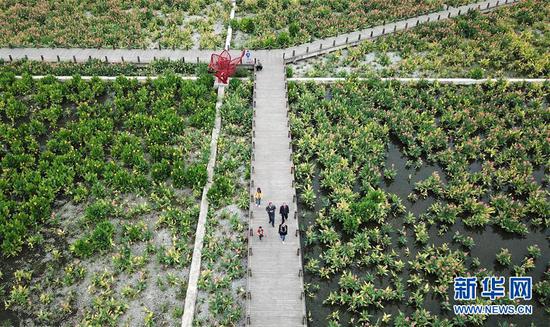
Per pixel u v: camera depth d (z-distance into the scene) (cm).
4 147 3219
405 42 4341
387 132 3319
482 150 3228
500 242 2708
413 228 2764
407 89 3684
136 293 2388
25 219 2652
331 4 4959
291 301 2234
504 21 4644
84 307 2339
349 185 2958
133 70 3975
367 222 2769
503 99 3622
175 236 2667
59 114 3462
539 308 2372
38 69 3934
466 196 2866
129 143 3200
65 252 2592
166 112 3394
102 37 4359
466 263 2575
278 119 3338
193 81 3756
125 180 2889
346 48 4284
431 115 3481
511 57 4153
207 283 2425
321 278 2498
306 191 2875
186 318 2266
